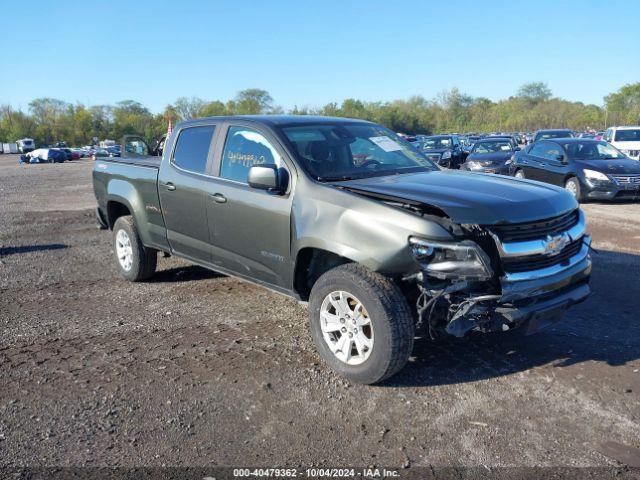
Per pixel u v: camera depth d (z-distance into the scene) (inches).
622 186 490.0
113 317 217.2
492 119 4379.9
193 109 3988.7
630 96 3496.6
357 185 167.2
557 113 3941.9
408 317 148.9
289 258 175.9
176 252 230.4
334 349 163.3
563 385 156.8
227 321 210.4
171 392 155.8
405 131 4377.5
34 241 377.4
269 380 162.2
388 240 148.4
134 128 4589.1
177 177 218.8
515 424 137.9
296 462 123.9
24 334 200.2
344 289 156.1
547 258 153.6
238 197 190.5
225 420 141.3
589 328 196.9
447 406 146.8
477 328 147.5
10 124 4483.3
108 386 159.6
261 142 191.0
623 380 159.0
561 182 535.5
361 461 124.1
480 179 178.2
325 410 145.5
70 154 2405.3
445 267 142.7
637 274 264.7
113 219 274.2
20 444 131.6
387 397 151.9
